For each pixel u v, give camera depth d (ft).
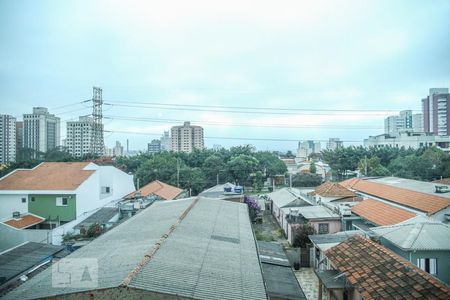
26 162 140.46
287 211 97.50
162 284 28.35
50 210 92.79
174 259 34.09
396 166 174.70
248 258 39.88
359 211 85.46
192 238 42.65
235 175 177.68
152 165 156.56
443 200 73.77
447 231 53.83
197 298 27.45
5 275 48.01
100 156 154.61
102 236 49.80
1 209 94.02
